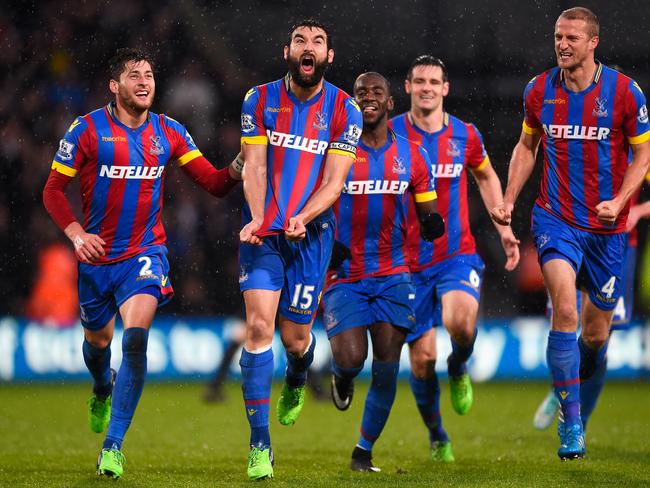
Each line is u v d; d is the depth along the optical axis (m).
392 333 21.89
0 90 50.03
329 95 20.02
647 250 46.88
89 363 22.94
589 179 21.39
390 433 30.17
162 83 51.16
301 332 20.38
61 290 45.50
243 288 19.52
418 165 22.50
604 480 19.34
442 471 21.38
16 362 43.44
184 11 51.81
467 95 52.28
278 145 19.86
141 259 20.94
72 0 51.09
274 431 31.06
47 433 30.16
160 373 44.00
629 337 45.59
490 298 48.59
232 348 38.94
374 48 52.97
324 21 52.78
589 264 22.05
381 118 22.42
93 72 50.97
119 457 19.45
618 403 37.94
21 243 47.81
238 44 52.25
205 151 51.12
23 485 19.02
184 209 47.97
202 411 36.19
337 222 22.25
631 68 51.75
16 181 48.84
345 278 22.33
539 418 30.09
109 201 20.89
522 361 45.44
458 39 52.84
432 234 22.66
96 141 20.69
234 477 20.12
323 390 40.09
